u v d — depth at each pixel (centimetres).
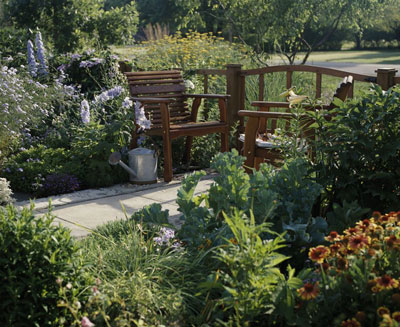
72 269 247
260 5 1042
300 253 306
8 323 229
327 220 334
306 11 1034
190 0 1169
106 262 291
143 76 621
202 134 591
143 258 290
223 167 337
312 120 425
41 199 504
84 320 210
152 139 604
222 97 603
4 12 1189
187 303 262
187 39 980
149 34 1277
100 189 539
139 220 351
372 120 346
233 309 247
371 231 248
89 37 1202
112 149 555
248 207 313
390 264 238
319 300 224
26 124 620
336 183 358
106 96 611
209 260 292
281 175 341
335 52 3591
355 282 226
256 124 452
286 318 226
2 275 229
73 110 669
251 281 229
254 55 991
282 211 323
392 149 337
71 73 743
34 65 728
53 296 235
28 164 540
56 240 239
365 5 1044
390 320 192
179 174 604
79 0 1177
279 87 734
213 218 323
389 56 2942
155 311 254
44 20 1177
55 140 607
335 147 350
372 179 352
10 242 232
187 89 658
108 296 253
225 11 1141
